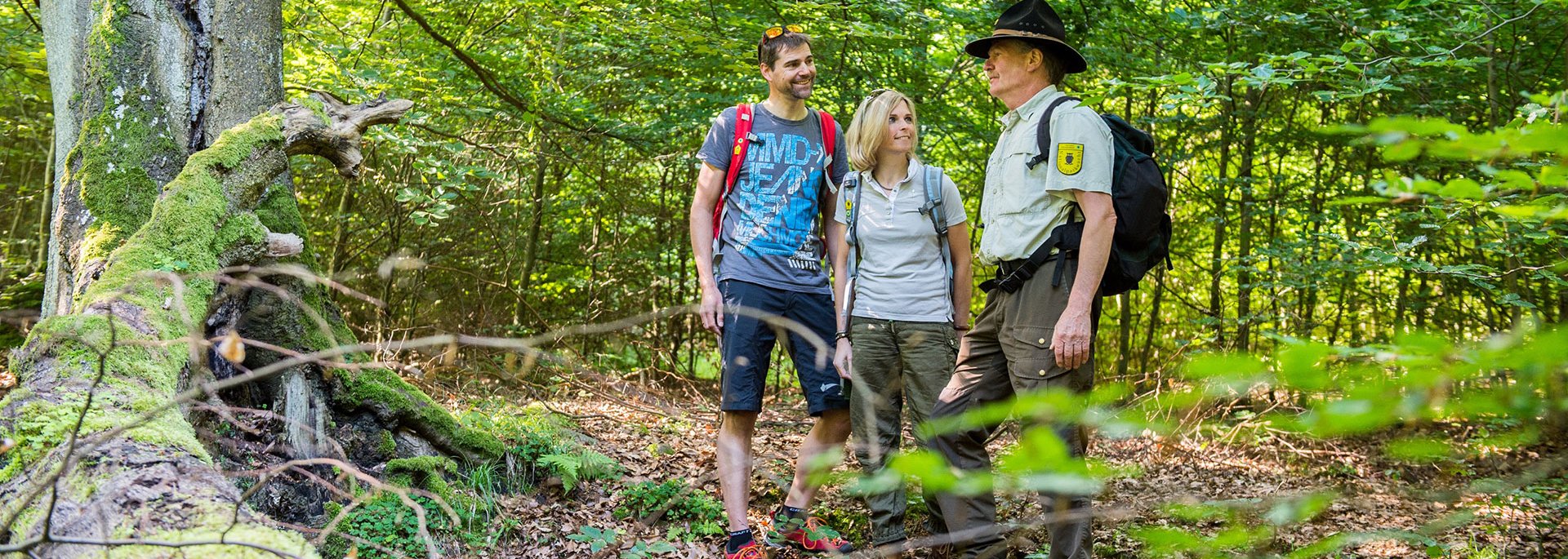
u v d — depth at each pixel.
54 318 2.45
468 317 7.99
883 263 3.21
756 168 3.29
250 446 3.12
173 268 2.81
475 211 9.13
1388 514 3.73
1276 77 4.20
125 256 2.82
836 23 6.33
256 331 3.27
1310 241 7.16
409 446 3.53
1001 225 2.87
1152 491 3.67
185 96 3.51
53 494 1.39
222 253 3.05
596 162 8.61
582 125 7.48
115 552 1.61
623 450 4.41
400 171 8.71
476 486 3.52
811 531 3.05
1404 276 8.17
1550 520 3.49
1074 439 2.06
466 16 7.43
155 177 3.38
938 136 8.62
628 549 3.13
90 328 2.40
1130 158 2.71
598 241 10.64
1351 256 6.74
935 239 3.23
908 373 3.19
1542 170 0.78
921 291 3.18
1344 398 0.69
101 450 1.90
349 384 3.44
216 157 3.15
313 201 9.75
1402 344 0.69
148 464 1.88
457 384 5.34
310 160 8.68
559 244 10.93
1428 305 7.95
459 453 3.62
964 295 3.29
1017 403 0.85
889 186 3.26
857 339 3.20
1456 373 0.66
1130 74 7.19
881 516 3.06
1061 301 2.70
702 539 3.33
